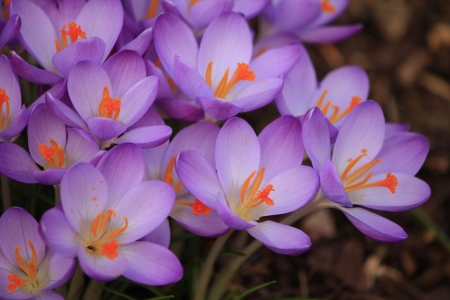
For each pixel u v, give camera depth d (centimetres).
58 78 29
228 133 29
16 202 33
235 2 33
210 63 31
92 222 27
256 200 29
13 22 28
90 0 31
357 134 31
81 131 27
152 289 31
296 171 29
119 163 27
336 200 29
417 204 30
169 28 31
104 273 26
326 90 34
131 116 29
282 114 31
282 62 32
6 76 29
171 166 29
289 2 35
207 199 28
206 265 31
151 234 28
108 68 29
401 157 32
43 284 27
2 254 27
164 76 31
